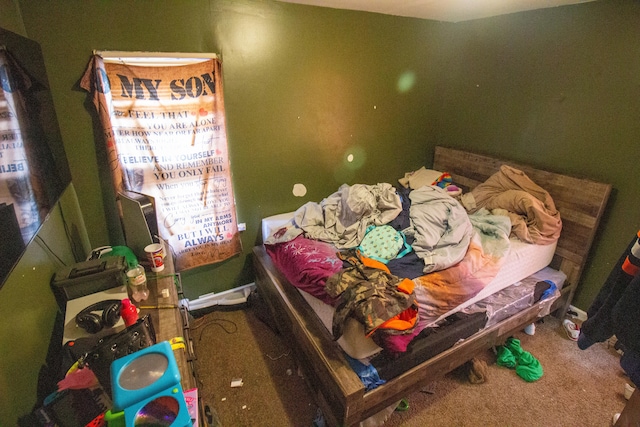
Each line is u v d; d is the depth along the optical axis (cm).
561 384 193
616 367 204
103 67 178
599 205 207
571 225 222
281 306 208
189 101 203
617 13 192
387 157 303
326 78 248
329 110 258
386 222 223
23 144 114
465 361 190
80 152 189
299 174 264
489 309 189
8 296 100
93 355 98
